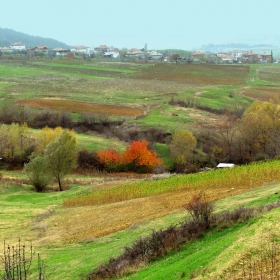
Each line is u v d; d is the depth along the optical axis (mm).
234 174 44250
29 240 36312
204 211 25438
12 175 71688
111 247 29328
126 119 103000
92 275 23953
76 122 97875
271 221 19203
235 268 15906
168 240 23953
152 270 20844
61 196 55938
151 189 47688
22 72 176750
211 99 130750
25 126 83562
